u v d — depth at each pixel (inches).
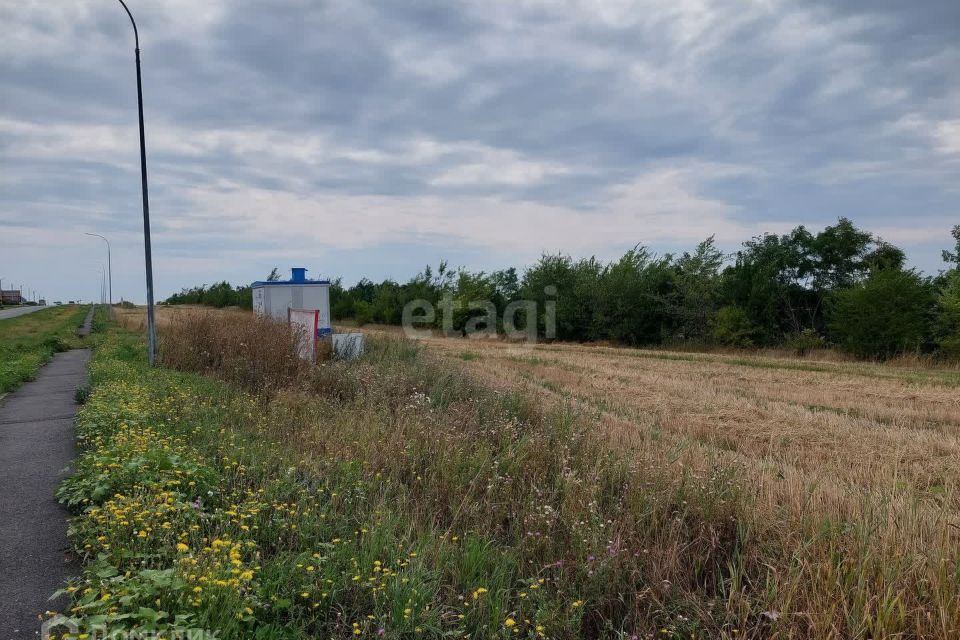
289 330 577.0
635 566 194.4
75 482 243.9
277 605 151.2
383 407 394.6
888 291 890.1
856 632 158.1
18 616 156.8
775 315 1115.9
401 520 219.1
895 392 568.1
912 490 234.2
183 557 159.2
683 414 453.4
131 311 2689.5
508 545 217.3
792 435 387.5
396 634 148.5
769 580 181.9
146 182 644.7
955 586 169.2
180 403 390.0
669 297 1268.5
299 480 255.8
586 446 308.8
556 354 952.9
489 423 359.3
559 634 165.0
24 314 2546.8
